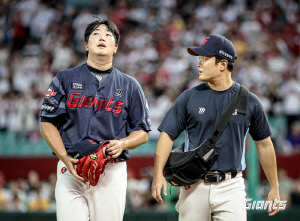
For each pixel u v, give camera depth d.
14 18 66.00
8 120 46.69
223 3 64.88
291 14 64.25
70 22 64.94
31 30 65.06
